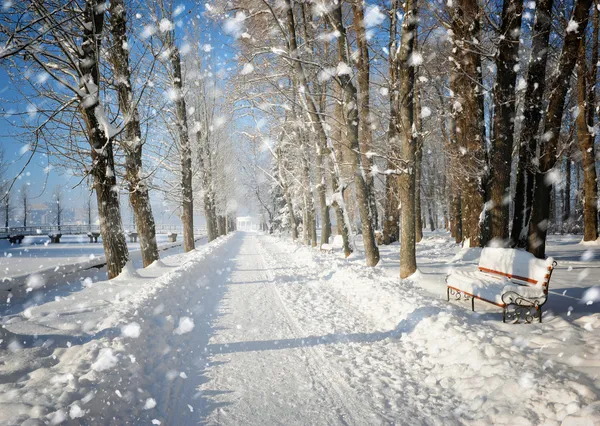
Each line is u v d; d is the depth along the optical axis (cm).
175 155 2034
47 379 340
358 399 376
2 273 1220
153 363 441
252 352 512
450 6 1212
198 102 2600
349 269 1041
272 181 3697
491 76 1555
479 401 341
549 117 1002
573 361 371
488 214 1270
